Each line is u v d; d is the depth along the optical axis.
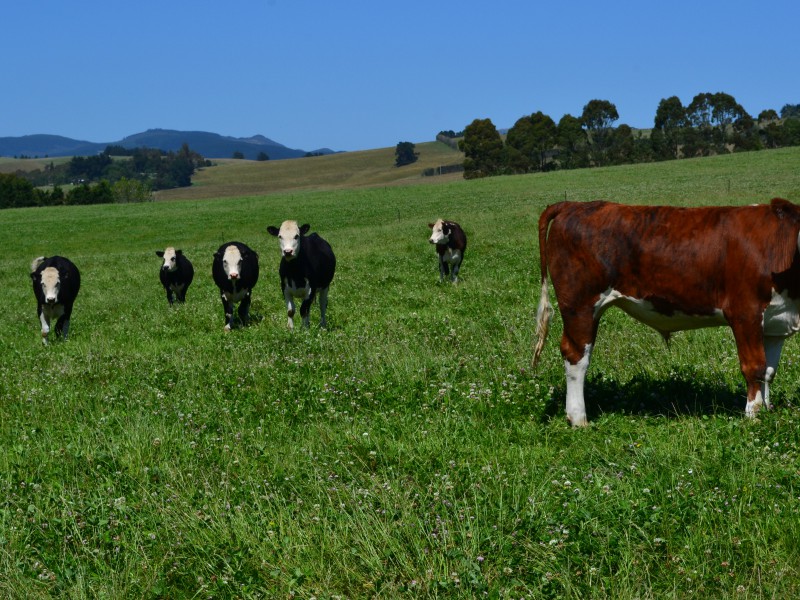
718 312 7.33
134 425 8.19
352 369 10.06
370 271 24.61
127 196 131.25
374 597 4.73
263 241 44.72
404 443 7.16
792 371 8.58
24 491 6.54
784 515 5.21
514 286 18.78
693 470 6.02
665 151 140.38
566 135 139.12
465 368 9.65
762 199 41.09
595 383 8.71
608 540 5.04
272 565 5.07
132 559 5.26
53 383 10.70
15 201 121.75
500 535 5.12
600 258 7.55
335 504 5.88
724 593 4.53
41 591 4.94
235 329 15.77
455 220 42.88
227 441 7.57
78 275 16.73
